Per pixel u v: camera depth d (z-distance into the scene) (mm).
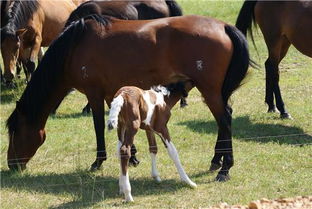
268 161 13414
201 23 12516
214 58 12242
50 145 15234
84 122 17297
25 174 13172
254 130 15969
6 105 19438
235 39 12438
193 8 30141
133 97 11227
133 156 13422
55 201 11586
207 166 13297
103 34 12766
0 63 23812
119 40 12656
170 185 12242
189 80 12422
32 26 19625
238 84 12484
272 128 16047
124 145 11195
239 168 13031
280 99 17078
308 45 16422
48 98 13273
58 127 16812
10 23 19000
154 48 12508
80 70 12836
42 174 13195
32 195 11953
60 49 12891
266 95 17484
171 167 13305
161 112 11750
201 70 12258
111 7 17156
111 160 13992
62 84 13242
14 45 18781
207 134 15664
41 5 20344
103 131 13078
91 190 12156
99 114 13000
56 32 20969
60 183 12594
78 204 11352
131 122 11172
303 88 19859
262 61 23156
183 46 12352
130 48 12586
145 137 15500
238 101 18766
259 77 21375
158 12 17859
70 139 15727
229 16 28859
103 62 12695
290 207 10695
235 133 15641
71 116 18109
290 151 14047
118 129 11445
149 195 11711
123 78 12672
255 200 11102
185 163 13477
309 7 16281
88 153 14656
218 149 12625
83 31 12859
